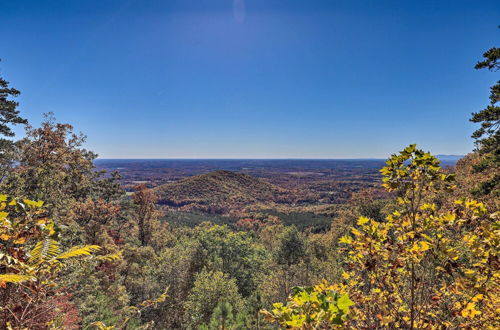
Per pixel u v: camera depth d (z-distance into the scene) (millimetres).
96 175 29594
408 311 2836
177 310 18828
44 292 2529
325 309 1682
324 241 33781
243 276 28531
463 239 2506
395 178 2578
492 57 8562
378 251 2625
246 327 10070
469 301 2438
